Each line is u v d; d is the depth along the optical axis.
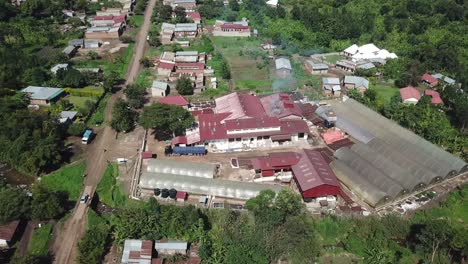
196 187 77.38
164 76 127.81
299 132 93.56
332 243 68.75
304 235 67.56
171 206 71.44
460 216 74.44
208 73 129.38
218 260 63.22
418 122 97.94
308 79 127.50
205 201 75.25
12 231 67.56
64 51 139.50
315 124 101.19
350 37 160.62
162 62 130.88
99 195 79.12
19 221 70.06
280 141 93.69
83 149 92.12
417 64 128.50
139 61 138.62
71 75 117.12
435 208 75.31
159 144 94.00
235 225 69.38
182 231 68.50
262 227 67.31
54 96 109.50
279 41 154.12
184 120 92.69
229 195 76.00
